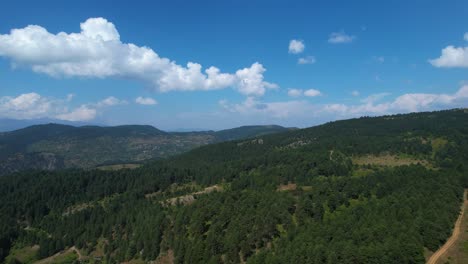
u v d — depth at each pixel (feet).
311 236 489.67
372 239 451.12
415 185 625.00
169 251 649.20
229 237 556.51
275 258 463.83
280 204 606.14
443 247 454.40
